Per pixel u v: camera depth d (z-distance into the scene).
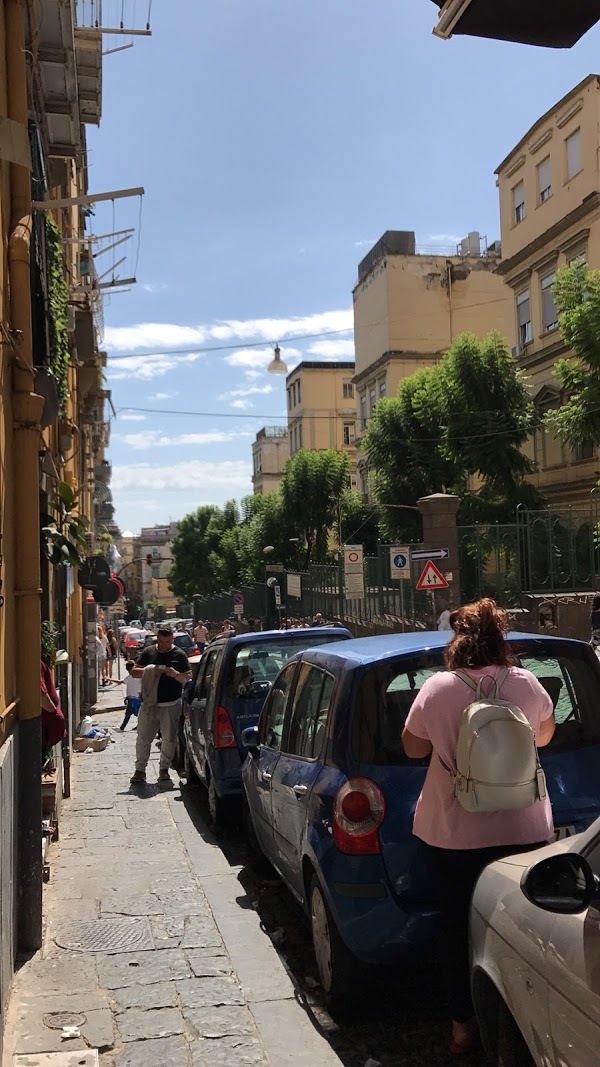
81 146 12.52
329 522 45.41
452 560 20.83
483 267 47.84
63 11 8.29
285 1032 4.28
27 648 5.50
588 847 2.70
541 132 30.66
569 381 19.94
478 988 3.27
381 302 47.78
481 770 3.50
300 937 5.57
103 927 5.74
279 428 81.00
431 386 31.16
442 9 4.86
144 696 10.75
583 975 2.43
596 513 21.73
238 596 42.69
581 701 4.64
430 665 4.55
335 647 5.27
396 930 4.07
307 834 4.55
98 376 19.64
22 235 5.74
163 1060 4.03
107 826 8.56
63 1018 4.45
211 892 6.46
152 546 148.38
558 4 4.71
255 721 8.29
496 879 3.20
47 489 10.36
